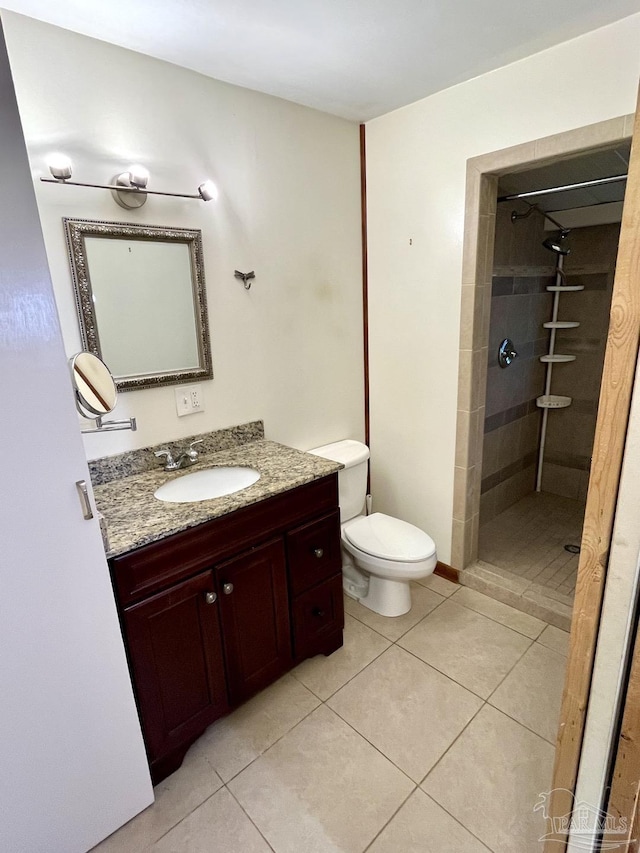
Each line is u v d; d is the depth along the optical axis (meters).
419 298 2.27
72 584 1.13
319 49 1.58
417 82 1.86
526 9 1.39
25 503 1.04
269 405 2.16
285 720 1.66
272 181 1.99
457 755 1.50
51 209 1.44
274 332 2.12
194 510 1.43
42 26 1.36
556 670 1.83
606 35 1.51
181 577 1.39
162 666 1.38
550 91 1.67
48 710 1.14
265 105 1.92
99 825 1.29
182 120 1.68
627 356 0.72
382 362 2.53
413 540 2.12
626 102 1.52
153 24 1.39
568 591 2.23
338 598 1.92
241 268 1.94
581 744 0.92
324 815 1.34
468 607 2.25
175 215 1.71
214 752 1.55
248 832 1.31
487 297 2.12
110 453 1.68
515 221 2.64
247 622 1.59
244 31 1.45
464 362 2.15
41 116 1.39
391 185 2.25
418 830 1.29
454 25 1.46
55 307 1.02
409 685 1.79
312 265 2.22
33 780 1.15
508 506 3.24
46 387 1.03
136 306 1.66
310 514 1.73
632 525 0.76
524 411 3.19
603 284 2.94
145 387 1.72
